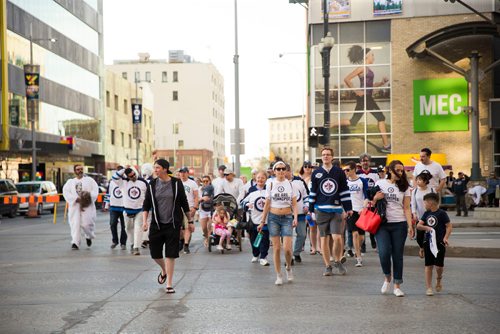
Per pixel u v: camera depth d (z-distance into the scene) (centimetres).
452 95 4088
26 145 4769
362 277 1138
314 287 1024
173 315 809
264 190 1359
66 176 5912
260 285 1051
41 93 5131
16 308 870
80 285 1072
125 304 891
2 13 4456
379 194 945
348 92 4194
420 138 4125
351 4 4169
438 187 1265
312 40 4244
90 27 6500
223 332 712
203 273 1206
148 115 8675
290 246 1081
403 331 704
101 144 6669
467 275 1144
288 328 726
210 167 13025
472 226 2244
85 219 1719
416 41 3844
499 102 3919
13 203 3459
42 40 4966
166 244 1000
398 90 4144
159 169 1008
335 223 1157
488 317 775
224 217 1616
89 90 6381
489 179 3147
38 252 1628
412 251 1496
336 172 1154
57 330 734
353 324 743
